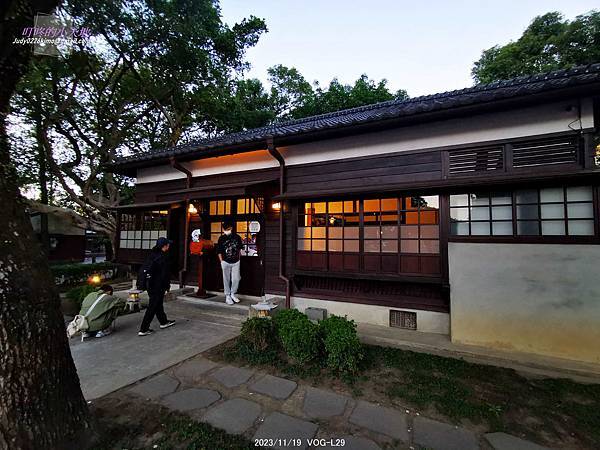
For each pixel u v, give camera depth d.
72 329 4.01
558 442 2.09
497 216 4.01
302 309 5.48
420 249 4.43
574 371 3.11
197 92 10.98
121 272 11.57
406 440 2.11
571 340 3.36
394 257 4.58
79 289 6.21
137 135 11.48
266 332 3.71
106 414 2.35
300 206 5.42
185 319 5.13
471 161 4.23
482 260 3.84
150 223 7.06
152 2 8.23
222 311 5.39
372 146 4.96
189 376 3.07
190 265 7.00
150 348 3.82
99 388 2.78
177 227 7.21
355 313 5.04
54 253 15.59
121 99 10.49
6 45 1.80
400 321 4.73
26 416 1.68
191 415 2.38
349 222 4.96
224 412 2.42
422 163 4.57
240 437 2.10
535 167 3.85
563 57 10.88
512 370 3.23
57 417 1.83
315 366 3.28
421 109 4.01
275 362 3.38
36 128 9.09
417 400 2.63
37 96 8.56
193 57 9.79
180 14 9.30
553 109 3.78
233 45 12.23
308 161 5.54
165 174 7.48
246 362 3.41
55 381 1.86
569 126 3.69
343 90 17.05
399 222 4.57
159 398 2.62
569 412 2.45
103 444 1.98
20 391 1.67
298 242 5.41
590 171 3.33
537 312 3.53
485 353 3.56
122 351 3.72
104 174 10.76
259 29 12.66
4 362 1.63
